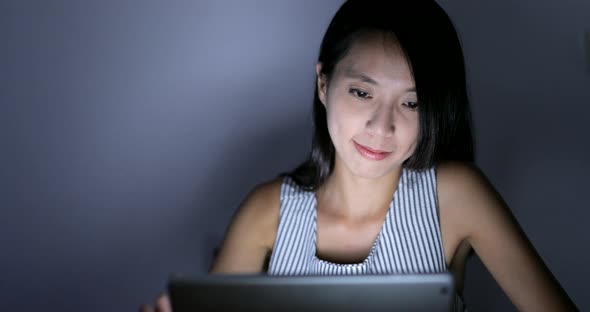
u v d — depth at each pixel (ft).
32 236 4.96
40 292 5.04
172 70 4.75
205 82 4.77
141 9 4.67
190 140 4.85
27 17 4.66
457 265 3.69
